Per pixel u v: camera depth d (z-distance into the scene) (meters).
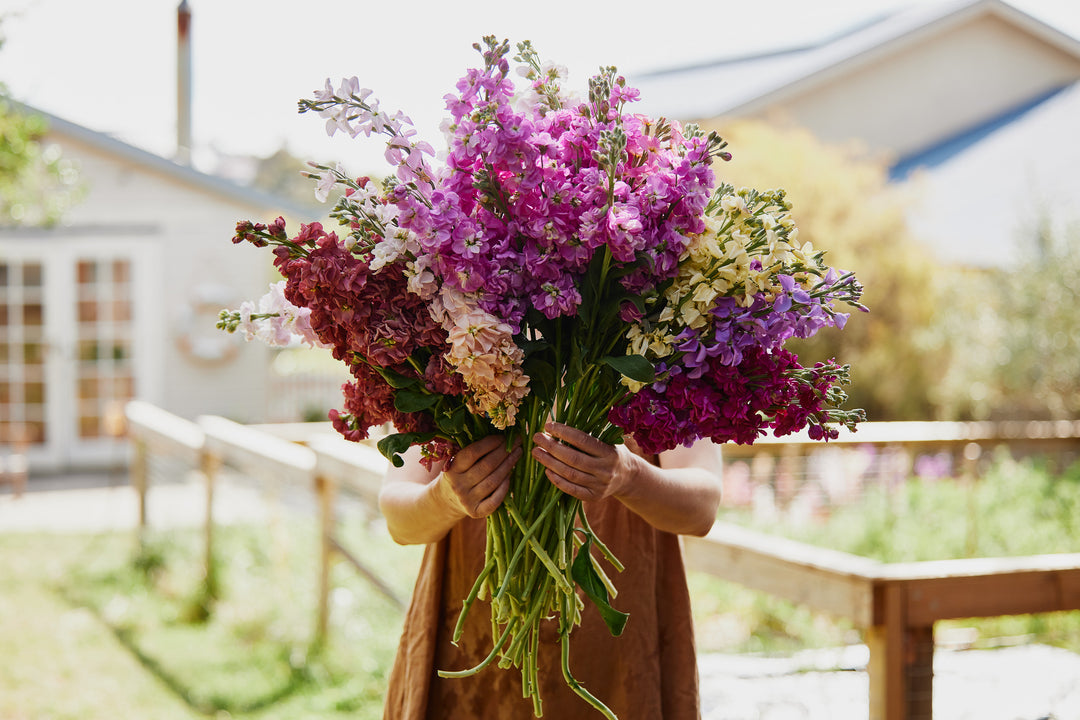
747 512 6.01
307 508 7.66
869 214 9.98
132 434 6.94
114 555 6.54
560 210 1.27
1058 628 4.36
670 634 1.69
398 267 1.27
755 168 10.16
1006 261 11.41
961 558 5.20
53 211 6.95
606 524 1.66
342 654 4.46
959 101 17.19
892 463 6.32
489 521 1.48
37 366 10.95
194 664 4.52
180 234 11.45
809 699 3.27
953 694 3.34
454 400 1.39
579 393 1.40
